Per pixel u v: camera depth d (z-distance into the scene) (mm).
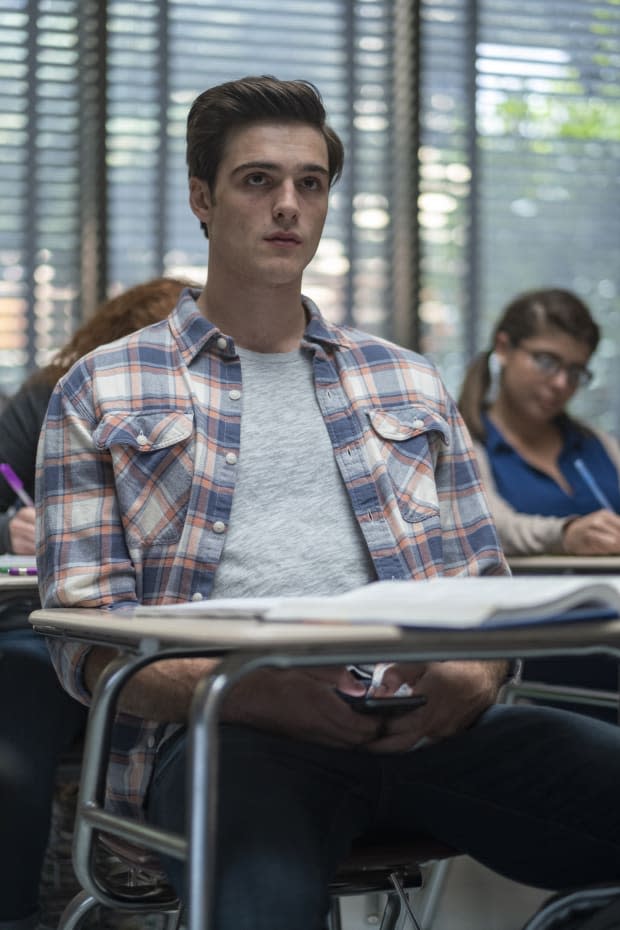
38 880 2316
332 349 1943
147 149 4602
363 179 4824
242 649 1211
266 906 1344
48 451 1804
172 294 2865
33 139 4484
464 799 1652
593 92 5027
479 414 3473
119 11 4551
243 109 1805
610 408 5016
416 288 4855
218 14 4664
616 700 2432
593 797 1644
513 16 4945
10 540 2645
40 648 2418
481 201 4934
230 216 1823
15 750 2312
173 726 1701
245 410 1845
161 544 1761
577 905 1516
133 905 1545
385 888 1613
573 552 3006
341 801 1558
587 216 5035
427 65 4855
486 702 1656
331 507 1826
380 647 1175
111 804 1724
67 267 4531
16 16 4449
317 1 4758
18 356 4484
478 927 2777
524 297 3514
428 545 1857
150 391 1822
